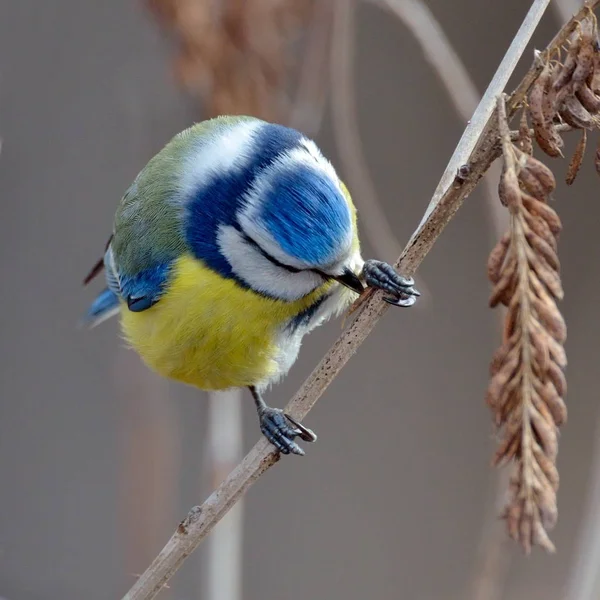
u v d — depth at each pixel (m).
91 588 12.51
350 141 8.48
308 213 6.71
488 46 11.70
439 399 13.22
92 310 9.34
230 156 7.22
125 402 9.07
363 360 13.49
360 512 13.15
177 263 7.31
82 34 11.18
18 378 13.01
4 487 12.92
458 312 13.09
